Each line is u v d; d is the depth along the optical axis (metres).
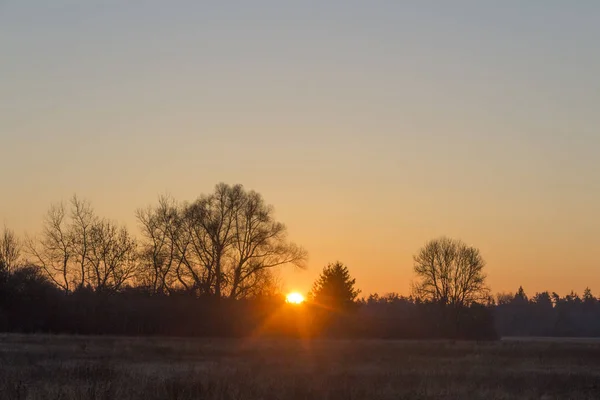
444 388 26.73
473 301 97.94
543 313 174.75
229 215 72.38
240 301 72.81
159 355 41.62
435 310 97.75
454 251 98.06
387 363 40.81
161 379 24.20
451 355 51.22
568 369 39.81
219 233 71.50
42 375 25.67
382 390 24.77
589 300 195.88
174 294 72.31
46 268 68.94
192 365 33.38
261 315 73.12
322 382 25.58
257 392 22.22
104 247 70.56
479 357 48.59
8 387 20.47
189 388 21.62
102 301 67.94
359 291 93.44
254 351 47.91
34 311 62.88
